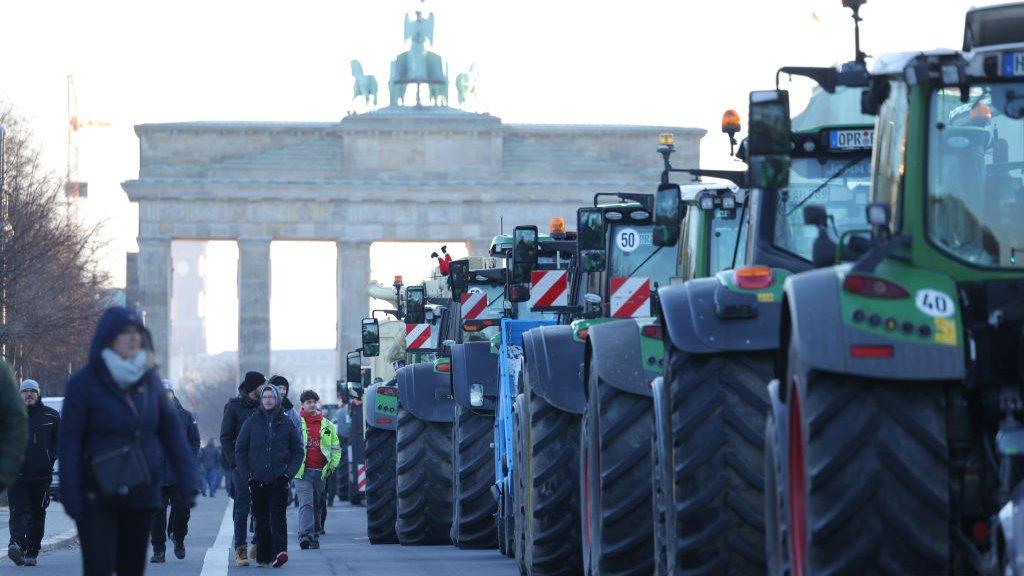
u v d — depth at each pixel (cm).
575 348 3619
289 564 5078
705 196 3391
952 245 2097
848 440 1969
